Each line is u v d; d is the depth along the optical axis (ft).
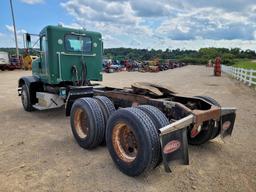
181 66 223.71
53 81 20.48
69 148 14.15
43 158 12.70
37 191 9.59
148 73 98.02
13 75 74.59
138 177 10.70
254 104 27.73
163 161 9.57
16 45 109.70
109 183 10.19
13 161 12.32
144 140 9.84
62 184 10.11
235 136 16.34
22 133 17.04
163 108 12.73
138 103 14.38
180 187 9.95
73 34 21.06
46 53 20.71
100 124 13.23
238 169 11.57
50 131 17.56
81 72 22.00
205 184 10.21
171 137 9.83
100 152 13.51
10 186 9.95
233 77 74.95
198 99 13.83
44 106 21.74
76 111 14.28
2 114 22.98
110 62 108.99
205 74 93.81
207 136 13.62
